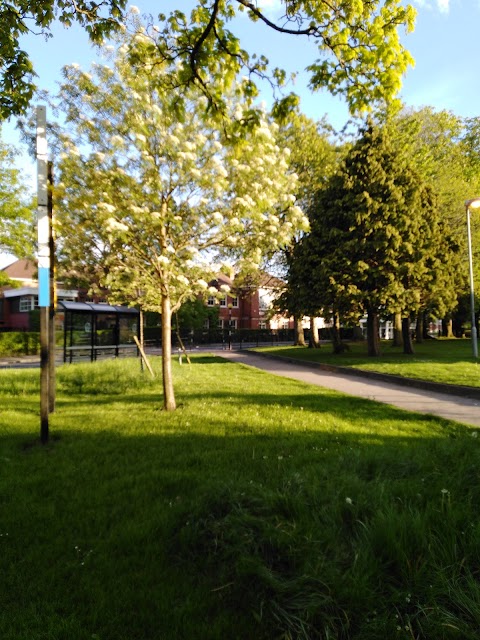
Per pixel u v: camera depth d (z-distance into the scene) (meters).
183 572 2.77
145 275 7.59
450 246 22.78
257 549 2.65
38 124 5.93
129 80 6.20
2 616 2.38
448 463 4.09
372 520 2.80
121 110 6.43
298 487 3.61
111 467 4.84
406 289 18.88
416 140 28.69
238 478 4.11
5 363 24.61
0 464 5.04
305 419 7.29
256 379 13.72
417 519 2.71
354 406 8.62
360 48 4.49
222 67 4.86
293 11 4.50
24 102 5.87
